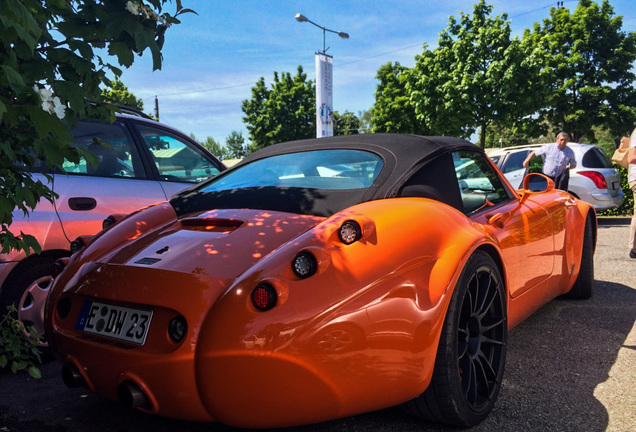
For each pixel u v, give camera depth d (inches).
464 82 731.4
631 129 998.4
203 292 66.9
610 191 350.3
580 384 100.3
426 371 72.2
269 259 68.1
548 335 130.3
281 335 62.0
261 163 108.6
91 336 74.5
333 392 65.2
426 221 79.4
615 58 970.7
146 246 81.3
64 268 86.4
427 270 74.2
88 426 85.0
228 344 62.4
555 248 133.3
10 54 65.5
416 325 70.0
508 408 90.3
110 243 86.4
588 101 987.3
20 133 72.9
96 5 70.8
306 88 1390.3
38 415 89.4
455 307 76.8
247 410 63.9
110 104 82.3
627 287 178.9
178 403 66.0
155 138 154.3
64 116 75.9
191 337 64.7
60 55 71.3
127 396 68.4
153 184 146.6
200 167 166.6
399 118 1223.5
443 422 81.3
